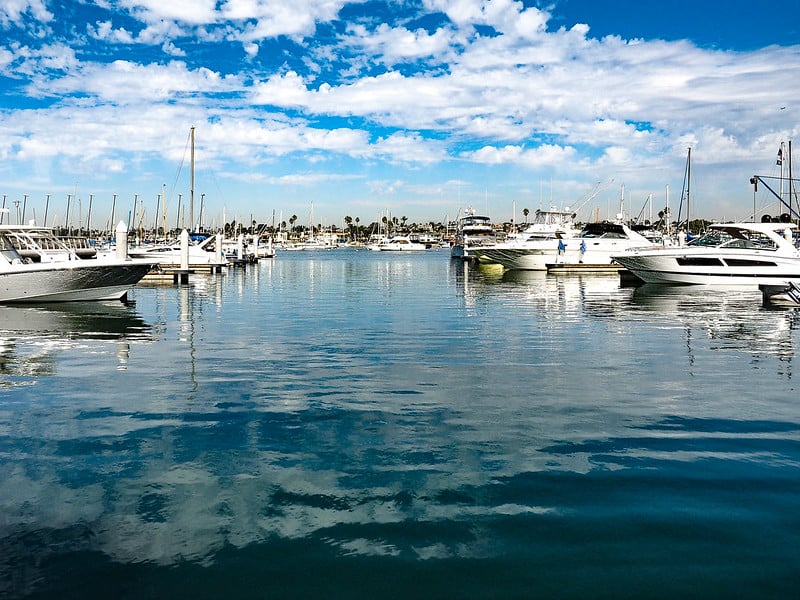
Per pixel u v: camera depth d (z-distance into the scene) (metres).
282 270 64.06
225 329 19.39
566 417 9.32
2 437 8.31
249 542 5.43
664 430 8.65
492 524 5.75
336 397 10.56
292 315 23.38
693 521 5.79
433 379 12.00
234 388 11.22
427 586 4.77
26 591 4.67
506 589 4.72
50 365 13.35
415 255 133.62
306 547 5.34
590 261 49.69
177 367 13.18
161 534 5.57
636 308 25.59
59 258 28.41
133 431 8.59
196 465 7.28
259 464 7.32
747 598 4.59
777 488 6.55
